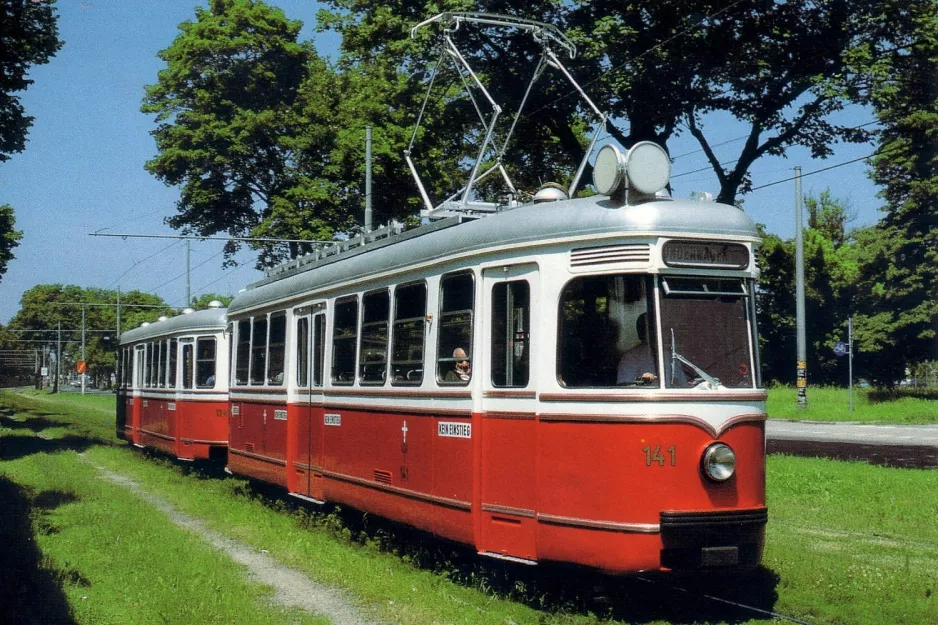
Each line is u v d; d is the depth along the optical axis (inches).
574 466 307.9
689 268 308.8
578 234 315.0
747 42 807.7
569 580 334.3
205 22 1376.7
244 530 475.5
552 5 802.8
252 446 584.1
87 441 1132.5
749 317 318.3
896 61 820.6
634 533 295.1
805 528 456.8
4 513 514.0
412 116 967.6
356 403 437.7
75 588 348.8
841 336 2135.8
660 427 297.4
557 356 315.6
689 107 856.3
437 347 371.2
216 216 1412.4
